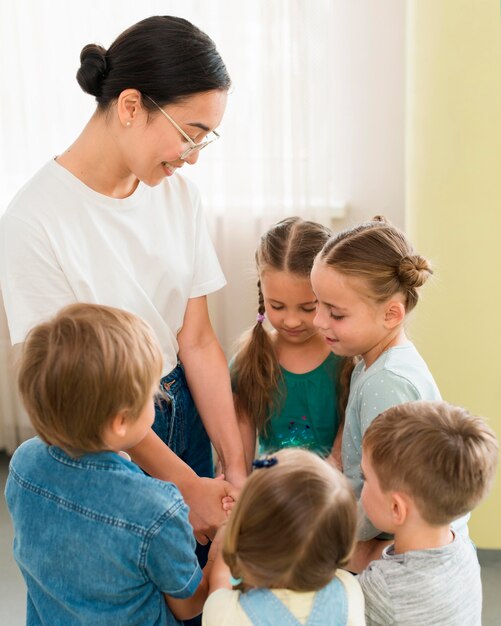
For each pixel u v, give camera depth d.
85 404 0.98
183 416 1.53
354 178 2.72
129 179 1.40
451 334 2.01
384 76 2.60
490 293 1.96
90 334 0.99
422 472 1.07
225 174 2.60
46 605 1.09
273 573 0.96
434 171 1.94
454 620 1.09
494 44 1.81
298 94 2.48
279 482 0.96
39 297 1.31
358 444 1.35
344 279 1.30
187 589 1.06
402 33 2.55
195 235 1.53
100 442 1.01
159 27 1.24
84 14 2.53
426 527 1.10
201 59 1.24
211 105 1.28
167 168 1.34
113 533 1.01
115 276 1.37
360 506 1.32
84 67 1.28
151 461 1.33
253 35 2.49
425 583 1.08
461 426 1.10
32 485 1.07
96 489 1.03
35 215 1.30
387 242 1.32
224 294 2.72
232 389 1.68
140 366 1.01
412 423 1.10
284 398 1.61
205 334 1.59
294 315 1.51
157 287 1.45
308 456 1.00
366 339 1.34
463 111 1.87
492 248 1.93
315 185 2.61
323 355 1.59
